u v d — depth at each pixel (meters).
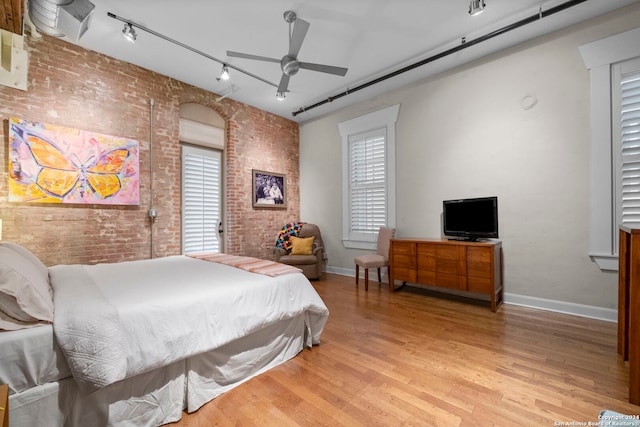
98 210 3.25
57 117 2.98
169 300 1.54
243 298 1.82
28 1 1.96
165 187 3.85
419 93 4.08
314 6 2.63
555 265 3.03
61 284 1.75
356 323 2.80
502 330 2.59
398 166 4.34
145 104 3.68
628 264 2.01
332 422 1.44
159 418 1.45
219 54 3.40
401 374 1.88
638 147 2.58
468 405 1.55
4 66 2.61
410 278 3.75
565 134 2.95
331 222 5.35
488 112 3.45
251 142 5.02
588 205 2.83
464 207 3.52
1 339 1.11
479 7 2.45
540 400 1.59
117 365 1.23
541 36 3.07
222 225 4.73
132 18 2.76
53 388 1.21
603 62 2.73
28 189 2.77
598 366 1.94
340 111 5.16
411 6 2.64
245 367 1.84
